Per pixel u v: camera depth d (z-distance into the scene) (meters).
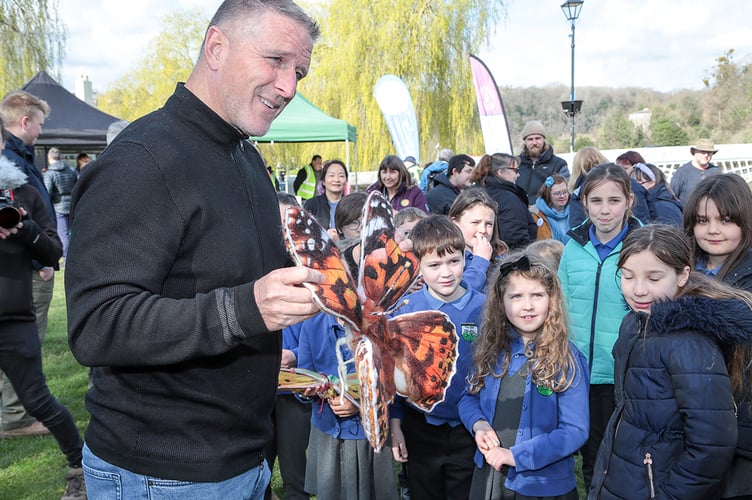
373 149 17.92
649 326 2.11
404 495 3.38
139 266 1.33
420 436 2.84
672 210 5.11
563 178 5.57
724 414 1.93
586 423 2.43
